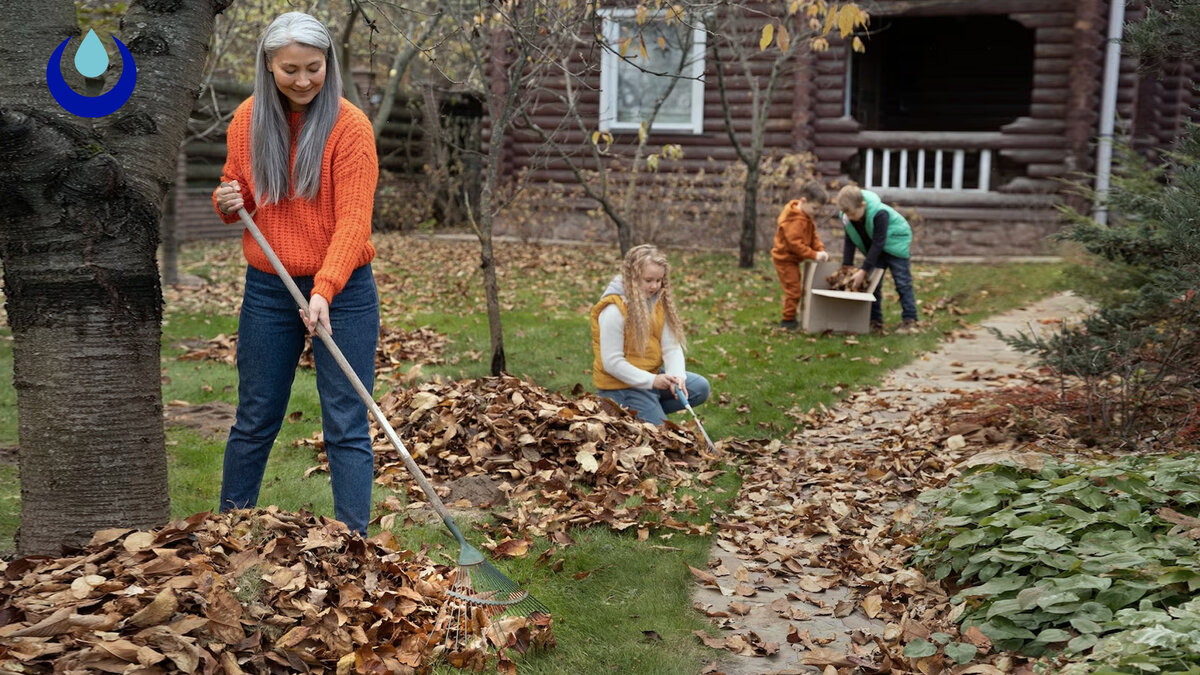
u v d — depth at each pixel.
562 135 16.09
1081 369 5.88
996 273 13.25
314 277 3.76
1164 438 5.46
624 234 10.92
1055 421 6.07
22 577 3.12
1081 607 3.31
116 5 6.47
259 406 3.86
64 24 3.32
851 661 3.43
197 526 3.29
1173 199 5.73
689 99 15.84
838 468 5.77
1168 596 3.29
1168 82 15.80
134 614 2.82
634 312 5.89
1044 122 15.03
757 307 10.98
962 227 15.34
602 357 5.94
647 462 5.40
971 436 6.14
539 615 3.58
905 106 19.86
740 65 15.46
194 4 3.49
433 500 3.47
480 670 3.25
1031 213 15.09
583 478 5.24
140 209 3.36
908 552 4.30
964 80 19.52
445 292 11.54
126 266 3.34
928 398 7.43
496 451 5.45
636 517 4.74
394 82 14.43
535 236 16.38
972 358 8.78
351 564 3.38
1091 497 3.96
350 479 3.81
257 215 3.74
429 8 12.62
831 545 4.54
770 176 14.95
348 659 3.01
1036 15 14.85
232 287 11.63
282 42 3.49
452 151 18.89
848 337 9.41
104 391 3.34
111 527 3.38
